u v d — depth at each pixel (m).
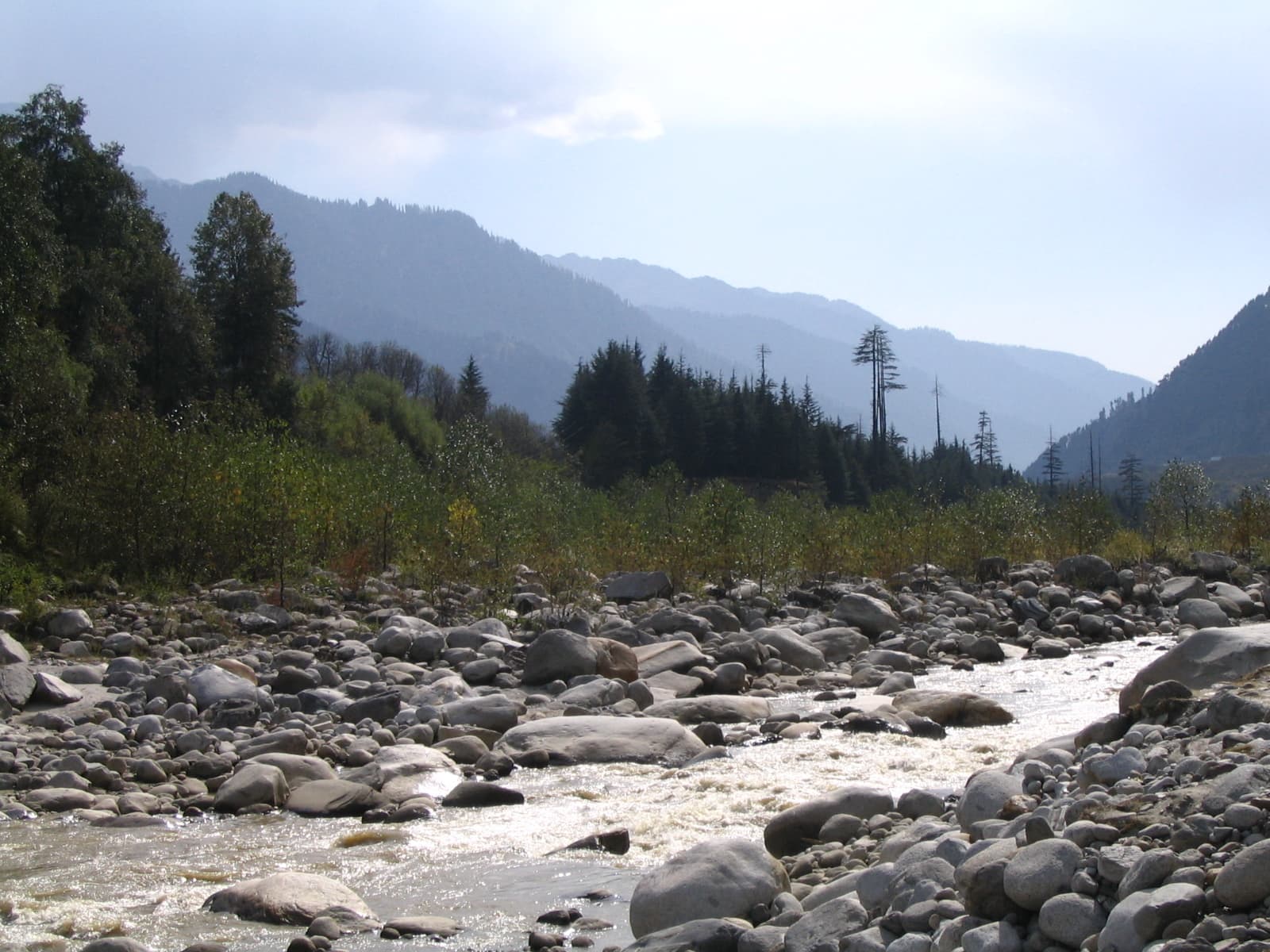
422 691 13.05
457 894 6.98
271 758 9.81
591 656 14.38
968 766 10.09
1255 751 5.89
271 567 20.41
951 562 26.33
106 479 20.80
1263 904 4.26
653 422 70.56
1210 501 32.06
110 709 11.99
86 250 42.09
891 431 105.44
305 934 6.27
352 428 55.62
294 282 53.47
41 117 42.66
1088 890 4.77
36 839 8.15
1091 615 20.58
